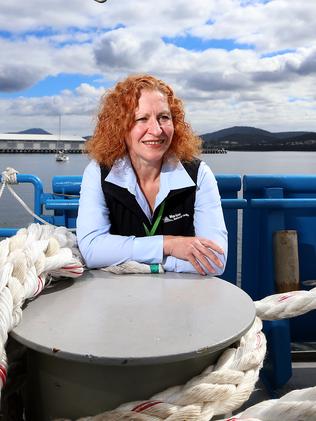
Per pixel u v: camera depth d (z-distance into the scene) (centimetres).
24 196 1541
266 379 288
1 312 120
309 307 177
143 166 200
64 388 118
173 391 116
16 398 150
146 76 199
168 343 113
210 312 133
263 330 290
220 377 120
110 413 114
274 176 308
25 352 142
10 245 154
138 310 134
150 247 180
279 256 274
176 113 202
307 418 112
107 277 170
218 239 197
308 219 312
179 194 199
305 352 304
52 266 149
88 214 195
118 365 107
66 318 128
